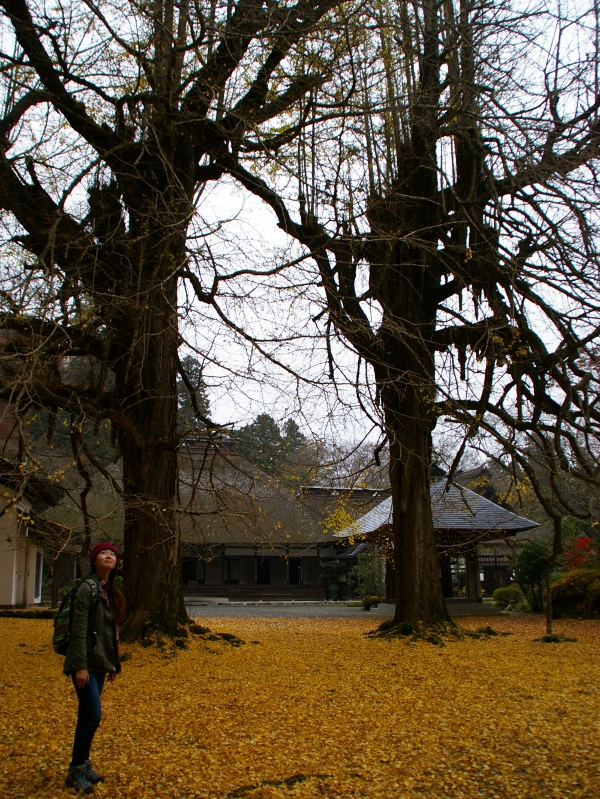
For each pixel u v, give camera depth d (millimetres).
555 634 13727
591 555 23094
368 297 11891
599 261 10352
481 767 4812
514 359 11680
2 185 9930
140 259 9391
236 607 30312
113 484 9203
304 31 9602
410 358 13023
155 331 10727
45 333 8617
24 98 10234
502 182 12414
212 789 4359
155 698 7039
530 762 4895
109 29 9297
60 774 4609
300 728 5848
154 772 4668
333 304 11281
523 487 13266
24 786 4387
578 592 19750
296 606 31500
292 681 8062
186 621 10961
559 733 5621
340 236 10445
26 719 6062
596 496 11062
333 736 5598
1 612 18047
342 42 11109
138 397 11008
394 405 13227
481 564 39625
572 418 11422
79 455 10344
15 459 7625
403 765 4852
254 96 11609
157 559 10742
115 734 5629
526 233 11102
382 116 12891
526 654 10508
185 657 9578
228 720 6109
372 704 6781
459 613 22266
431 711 6469
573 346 10734
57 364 10164
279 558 37969
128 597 10695
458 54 12000
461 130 12078
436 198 13031
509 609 25156
